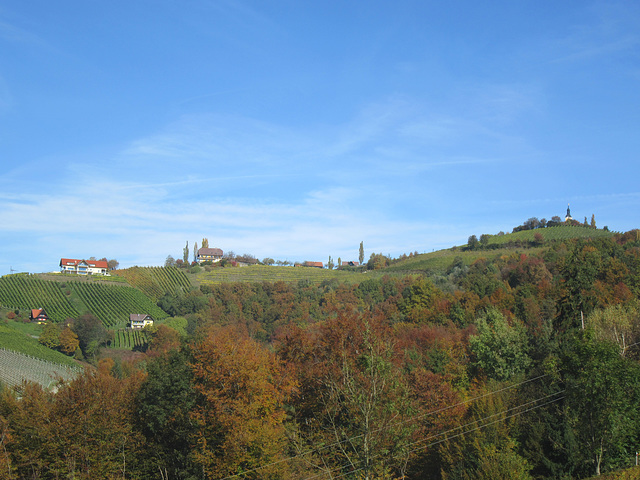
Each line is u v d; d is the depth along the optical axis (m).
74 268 199.75
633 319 53.72
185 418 43.44
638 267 94.12
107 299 160.38
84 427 44.50
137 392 50.41
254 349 43.94
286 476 34.47
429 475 42.72
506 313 91.12
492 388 44.12
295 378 45.03
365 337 32.56
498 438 37.56
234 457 36.22
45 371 85.75
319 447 35.53
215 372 39.75
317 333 53.91
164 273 197.00
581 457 34.44
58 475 43.34
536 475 37.09
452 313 101.81
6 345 98.19
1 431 44.81
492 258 159.75
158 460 45.16
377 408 28.05
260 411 39.75
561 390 39.09
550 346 55.69
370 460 27.02
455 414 42.84
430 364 63.34
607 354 31.45
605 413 30.91
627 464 33.75
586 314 59.53
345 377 29.77
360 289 148.38
